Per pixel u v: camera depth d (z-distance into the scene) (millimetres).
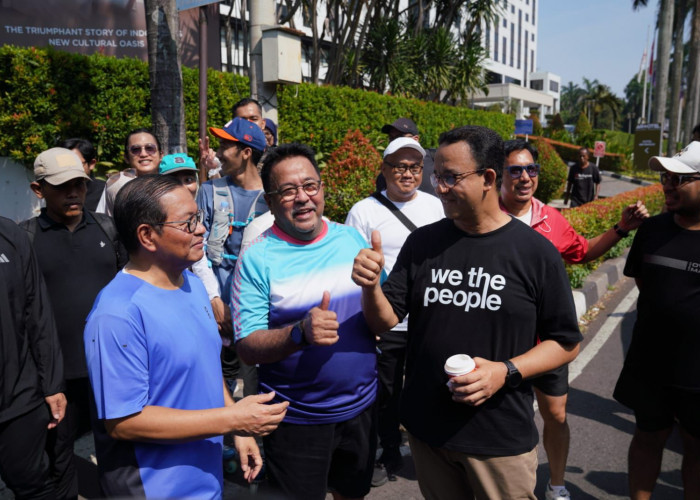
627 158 30188
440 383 2006
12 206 7867
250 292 2197
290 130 10742
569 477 3387
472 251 2006
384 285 2188
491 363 1871
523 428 1954
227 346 3350
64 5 10180
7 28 9953
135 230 1748
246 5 12938
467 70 18094
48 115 7797
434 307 2035
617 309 7176
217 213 3322
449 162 1945
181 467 1748
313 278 2189
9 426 2406
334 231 2324
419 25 17688
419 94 17906
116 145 8375
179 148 5164
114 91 8188
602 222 8750
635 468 2818
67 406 2871
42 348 2537
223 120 9312
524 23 67375
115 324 1639
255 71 6500
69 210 2846
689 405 2578
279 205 2154
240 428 1686
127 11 10531
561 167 15352
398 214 3479
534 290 1953
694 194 2490
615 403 4422
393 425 3352
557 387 2896
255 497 2328
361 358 2252
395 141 3422
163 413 1652
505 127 19891
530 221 3229
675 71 27219
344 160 7168
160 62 5023
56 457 2768
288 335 1960
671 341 2584
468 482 2158
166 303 1775
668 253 2607
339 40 15078
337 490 2434
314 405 2184
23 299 2449
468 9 19234
